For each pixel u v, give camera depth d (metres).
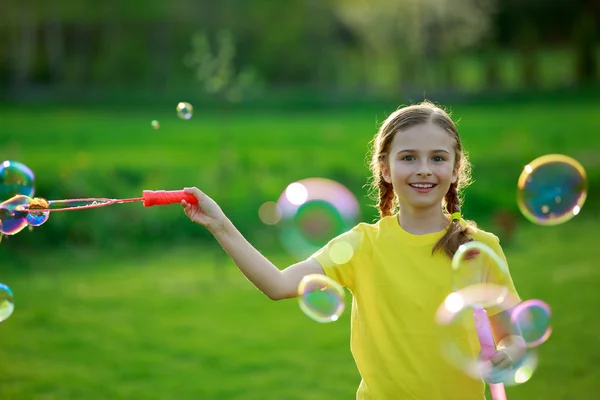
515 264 9.60
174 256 10.76
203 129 19.59
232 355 6.15
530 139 16.91
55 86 27.69
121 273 9.73
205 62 15.35
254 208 11.90
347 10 28.55
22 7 29.25
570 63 32.22
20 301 8.27
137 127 19.91
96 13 29.69
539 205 3.36
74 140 17.42
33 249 10.92
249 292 8.63
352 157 15.27
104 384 5.43
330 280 2.53
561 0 32.12
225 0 30.17
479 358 2.49
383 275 2.58
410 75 29.06
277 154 15.49
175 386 5.35
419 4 27.88
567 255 10.07
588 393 4.91
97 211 11.31
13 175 3.36
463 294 2.46
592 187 13.60
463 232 2.59
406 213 2.66
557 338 6.22
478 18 28.97
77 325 7.21
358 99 25.23
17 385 5.42
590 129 18.50
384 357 2.52
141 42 29.62
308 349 6.31
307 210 11.54
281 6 30.38
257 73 29.89
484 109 23.41
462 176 2.87
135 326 7.17
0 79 28.81
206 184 12.72
